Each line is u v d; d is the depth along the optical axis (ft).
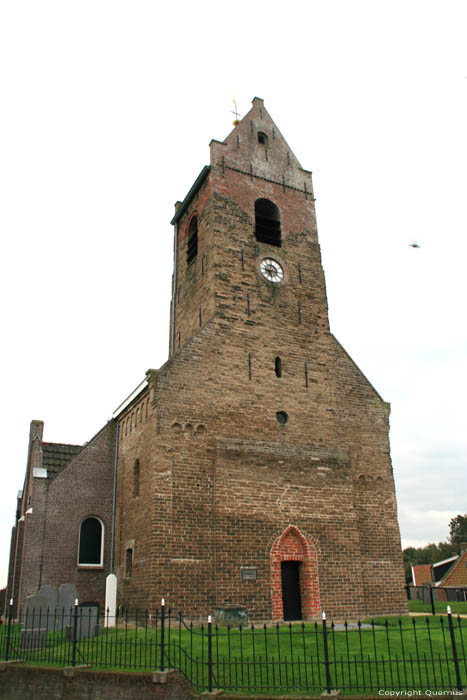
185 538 82.28
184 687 46.55
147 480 87.30
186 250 117.60
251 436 92.48
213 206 107.04
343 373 105.81
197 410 89.86
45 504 101.91
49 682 53.36
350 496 96.17
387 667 48.88
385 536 98.43
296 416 97.76
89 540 104.01
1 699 55.31
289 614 86.17
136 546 88.17
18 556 106.63
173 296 120.37
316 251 114.93
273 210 116.47
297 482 92.68
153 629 70.79
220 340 96.48
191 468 86.28
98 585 100.94
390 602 94.17
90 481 106.52
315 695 42.65
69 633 65.98
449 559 211.82
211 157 111.55
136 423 99.04
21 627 76.13
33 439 119.34
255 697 43.06
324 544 91.09
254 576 84.23
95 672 51.19
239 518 86.17
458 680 40.93
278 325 103.40
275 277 107.45
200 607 79.87
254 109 121.60
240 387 94.89
